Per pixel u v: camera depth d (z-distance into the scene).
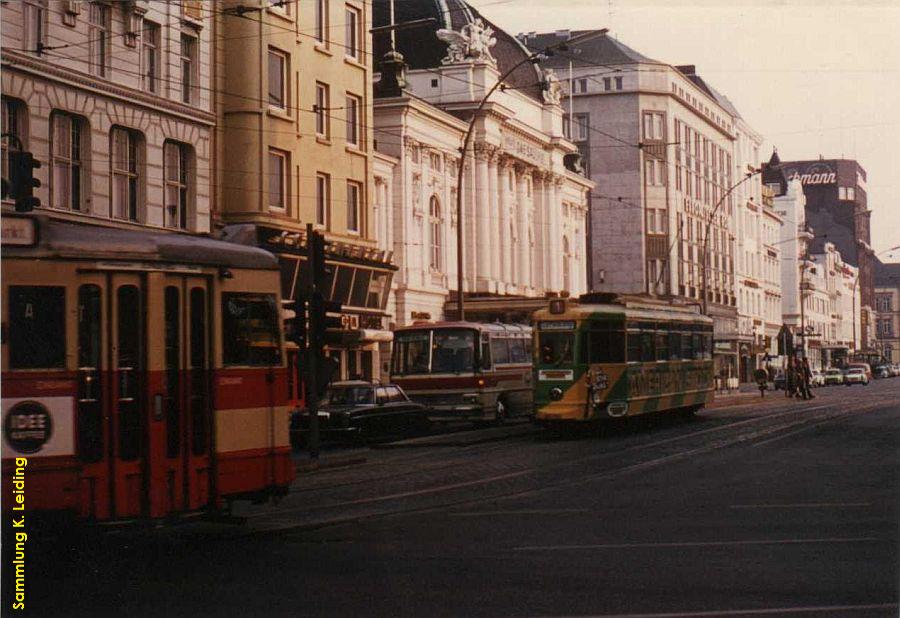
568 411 29.48
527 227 64.62
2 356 11.23
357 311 45.41
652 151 82.56
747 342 102.06
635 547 12.33
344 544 12.75
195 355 12.84
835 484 18.19
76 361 11.64
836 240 170.12
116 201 31.23
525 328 37.72
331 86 44.00
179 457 12.50
